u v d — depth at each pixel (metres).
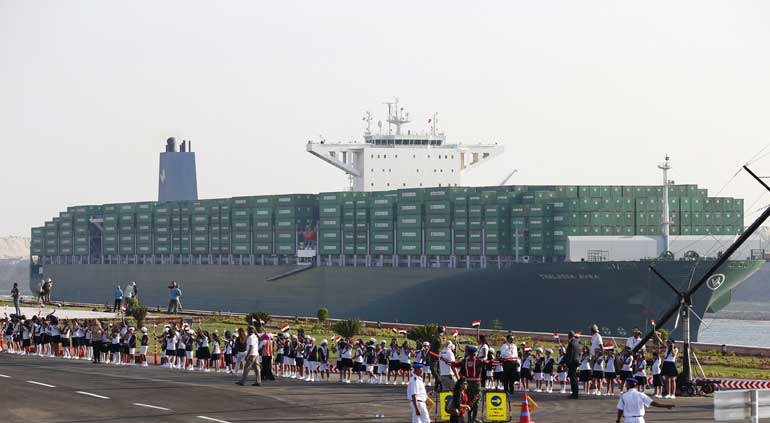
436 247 134.88
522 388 45.19
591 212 119.81
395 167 159.38
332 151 159.00
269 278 162.50
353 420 33.59
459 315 126.25
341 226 148.12
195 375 48.28
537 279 114.12
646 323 105.62
